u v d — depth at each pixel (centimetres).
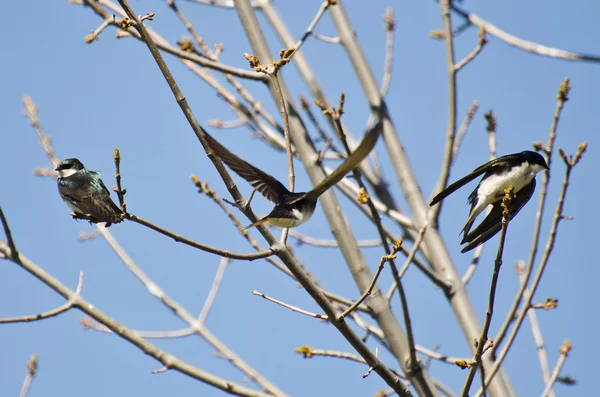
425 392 1105
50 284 1059
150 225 887
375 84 1467
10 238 1042
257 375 1246
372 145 793
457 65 1320
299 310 962
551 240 1056
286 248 941
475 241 1066
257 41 1396
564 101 1073
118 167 858
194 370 1067
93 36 1209
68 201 1123
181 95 909
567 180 1051
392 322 1184
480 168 1049
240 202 912
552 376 1087
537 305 1048
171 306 1305
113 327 1059
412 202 1366
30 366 1210
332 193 1270
